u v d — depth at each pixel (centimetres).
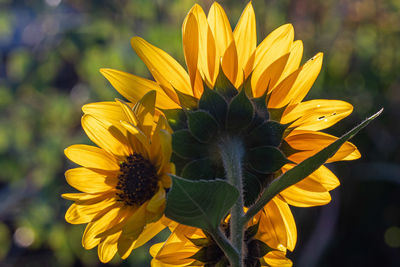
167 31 132
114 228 56
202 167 57
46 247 175
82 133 143
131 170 58
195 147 57
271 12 147
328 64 146
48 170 144
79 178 60
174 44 131
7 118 148
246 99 57
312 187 60
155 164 58
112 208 58
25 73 140
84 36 136
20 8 168
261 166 57
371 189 146
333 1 147
